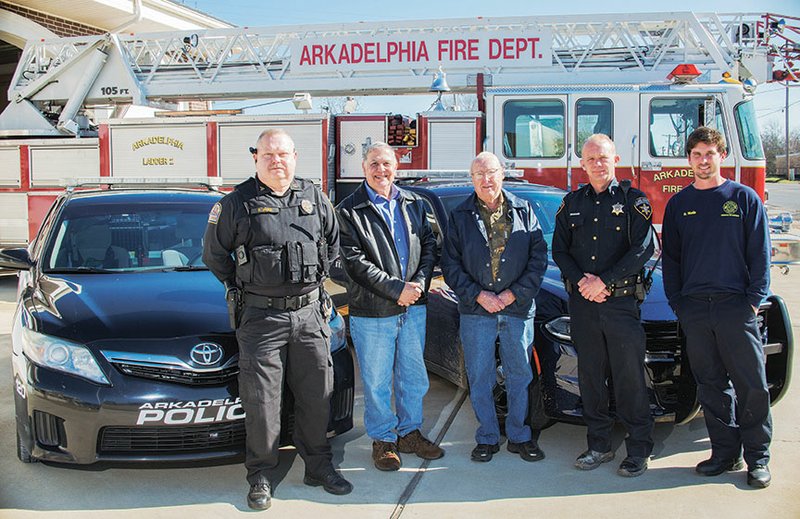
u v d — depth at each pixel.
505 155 9.38
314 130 9.67
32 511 3.36
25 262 4.38
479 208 3.94
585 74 10.20
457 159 9.50
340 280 5.72
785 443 4.16
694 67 9.01
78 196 5.07
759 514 3.30
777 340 4.24
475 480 3.74
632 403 3.75
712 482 3.67
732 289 3.60
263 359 3.38
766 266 3.55
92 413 3.33
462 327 4.00
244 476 3.80
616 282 3.66
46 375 3.40
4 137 11.13
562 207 3.89
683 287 3.76
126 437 3.38
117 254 4.55
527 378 3.94
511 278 3.84
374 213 3.82
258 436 3.40
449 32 10.34
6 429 4.40
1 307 8.60
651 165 9.03
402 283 3.75
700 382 3.76
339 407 3.85
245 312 3.41
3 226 10.93
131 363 3.41
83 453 3.38
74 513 3.35
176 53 11.52
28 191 10.80
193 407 3.38
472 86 10.34
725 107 8.85
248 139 9.88
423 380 4.06
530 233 3.90
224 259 3.47
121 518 3.30
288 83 10.96
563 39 10.40
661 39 10.23
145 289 4.01
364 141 9.79
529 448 3.99
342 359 3.93
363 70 10.62
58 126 10.90
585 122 9.22
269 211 3.38
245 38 11.08
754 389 3.58
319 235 3.52
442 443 4.28
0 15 13.10
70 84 11.67
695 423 4.57
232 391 3.47
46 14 15.41
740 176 8.88
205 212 5.00
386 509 3.41
